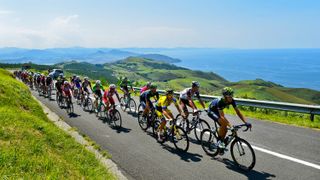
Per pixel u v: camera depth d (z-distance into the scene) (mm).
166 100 9859
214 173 7539
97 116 15812
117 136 11469
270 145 9797
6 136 7902
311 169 7629
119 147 10000
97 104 15977
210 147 9023
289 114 16812
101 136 11500
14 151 6824
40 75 29062
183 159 8664
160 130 10305
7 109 11570
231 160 8477
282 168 7730
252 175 7336
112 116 13375
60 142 9141
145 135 11555
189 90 10992
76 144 9383
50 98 24500
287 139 10547
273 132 11688
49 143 8656
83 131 12359
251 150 7574
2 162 6137
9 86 18500
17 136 8195
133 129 12633
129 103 17500
